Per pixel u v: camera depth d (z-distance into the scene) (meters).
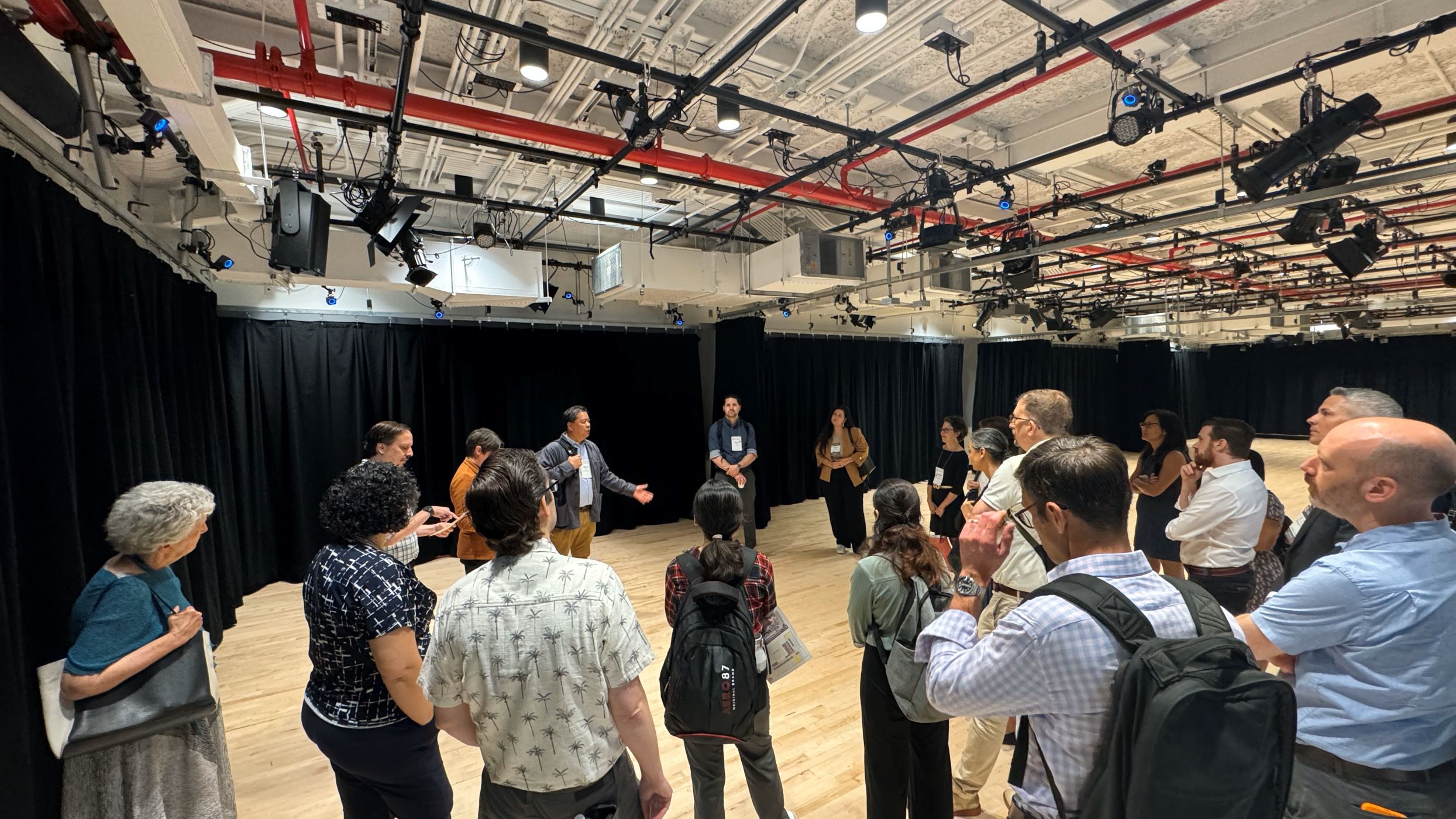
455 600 1.09
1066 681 0.80
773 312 6.34
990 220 4.83
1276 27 2.46
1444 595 1.00
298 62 2.65
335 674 1.33
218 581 3.58
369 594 1.28
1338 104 3.05
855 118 3.12
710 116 3.41
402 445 2.52
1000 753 2.29
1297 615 1.07
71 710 1.34
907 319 9.05
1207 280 6.91
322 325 4.90
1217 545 2.22
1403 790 1.02
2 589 1.30
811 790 2.14
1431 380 12.10
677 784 2.19
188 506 1.50
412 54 2.17
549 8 2.43
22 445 1.52
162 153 2.57
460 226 5.02
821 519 6.78
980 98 3.15
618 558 5.30
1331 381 13.20
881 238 5.53
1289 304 10.00
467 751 2.44
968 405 10.02
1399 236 5.07
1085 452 0.92
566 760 1.08
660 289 4.43
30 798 1.33
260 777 2.28
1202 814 0.70
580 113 2.99
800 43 2.66
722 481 1.68
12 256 1.51
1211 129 3.31
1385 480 1.06
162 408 2.72
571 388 6.09
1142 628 0.80
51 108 1.70
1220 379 14.75
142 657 1.40
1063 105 3.24
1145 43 2.52
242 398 4.44
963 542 1.06
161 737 1.45
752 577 1.63
